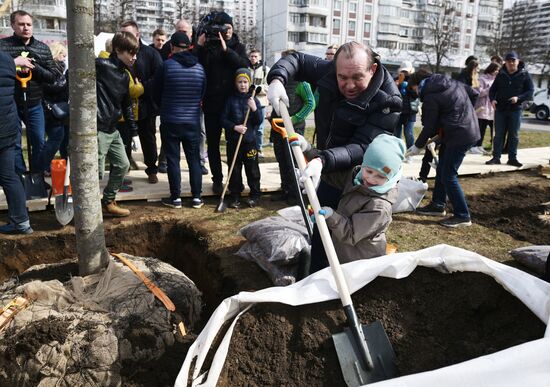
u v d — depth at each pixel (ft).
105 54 17.81
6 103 12.89
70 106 9.95
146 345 8.99
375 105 9.37
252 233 12.64
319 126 10.51
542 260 11.80
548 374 6.17
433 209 17.69
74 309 9.28
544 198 20.70
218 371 7.48
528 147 35.09
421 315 8.36
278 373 7.76
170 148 16.60
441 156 17.43
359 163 9.55
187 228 15.49
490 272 8.41
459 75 26.63
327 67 10.66
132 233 15.44
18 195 13.85
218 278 12.64
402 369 7.70
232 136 16.98
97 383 8.29
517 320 7.92
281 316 8.29
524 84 24.88
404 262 8.56
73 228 14.87
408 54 187.73
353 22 207.10
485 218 17.90
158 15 202.39
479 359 6.28
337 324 8.12
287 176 18.06
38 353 8.27
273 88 10.07
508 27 170.19
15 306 9.17
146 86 17.85
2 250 13.73
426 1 213.66
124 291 9.86
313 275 8.76
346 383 7.47
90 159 10.27
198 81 16.12
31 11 105.19
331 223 8.84
